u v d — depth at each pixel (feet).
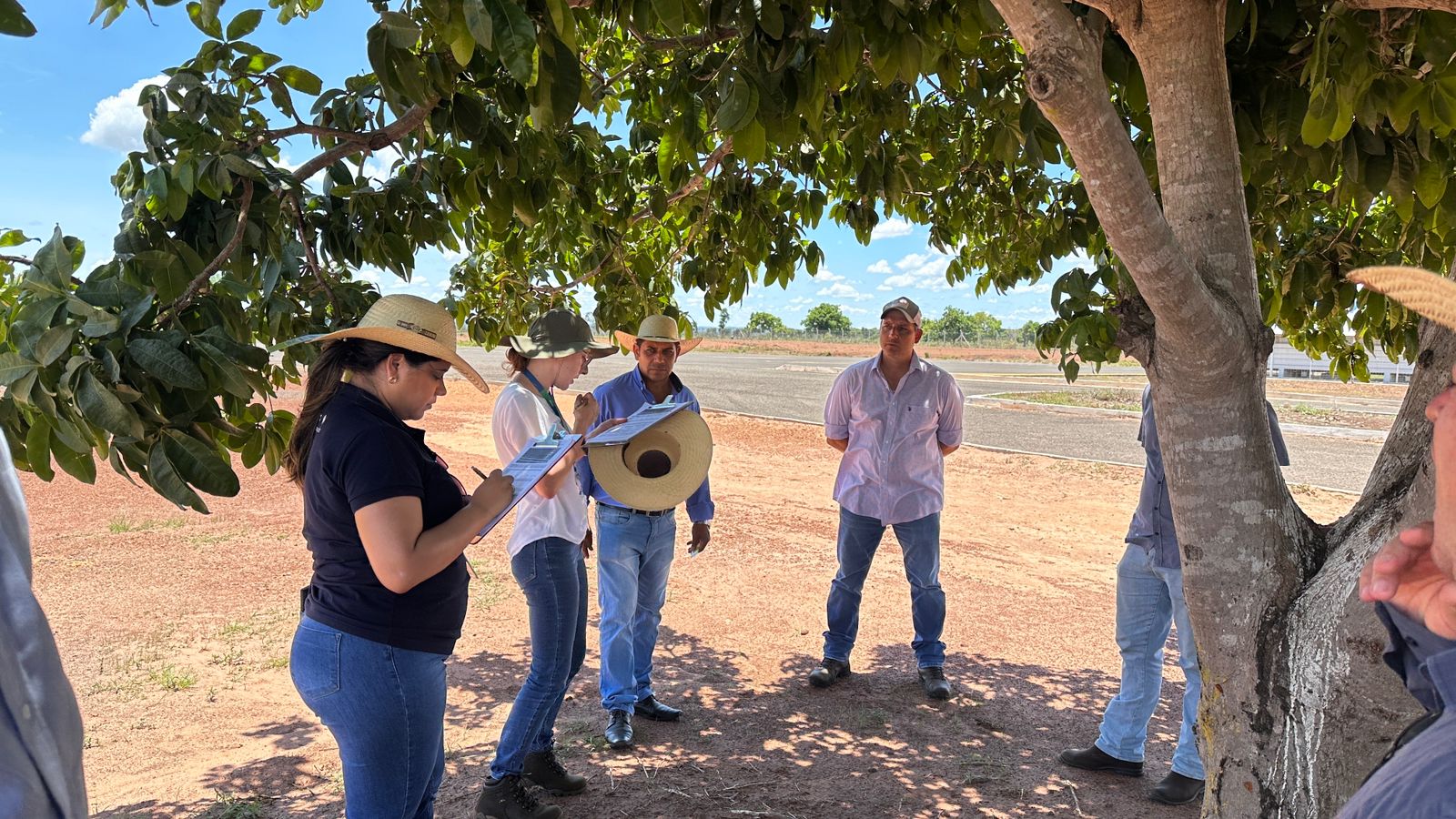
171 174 7.52
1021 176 16.24
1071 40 5.05
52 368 6.39
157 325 7.28
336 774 13.05
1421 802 2.61
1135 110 8.80
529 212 10.44
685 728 14.44
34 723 3.19
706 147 14.20
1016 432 57.72
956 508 34.19
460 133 9.13
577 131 12.37
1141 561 12.41
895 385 15.88
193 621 20.29
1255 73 9.42
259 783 12.74
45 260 6.59
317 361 7.54
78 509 32.76
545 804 11.62
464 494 7.82
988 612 21.17
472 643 18.86
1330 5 8.07
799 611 21.18
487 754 13.57
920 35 9.02
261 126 8.89
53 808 3.21
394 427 7.13
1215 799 6.39
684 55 10.46
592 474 12.10
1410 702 5.36
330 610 7.13
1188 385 6.17
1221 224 6.32
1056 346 9.33
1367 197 9.30
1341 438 54.49
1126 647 12.80
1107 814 11.78
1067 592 23.09
